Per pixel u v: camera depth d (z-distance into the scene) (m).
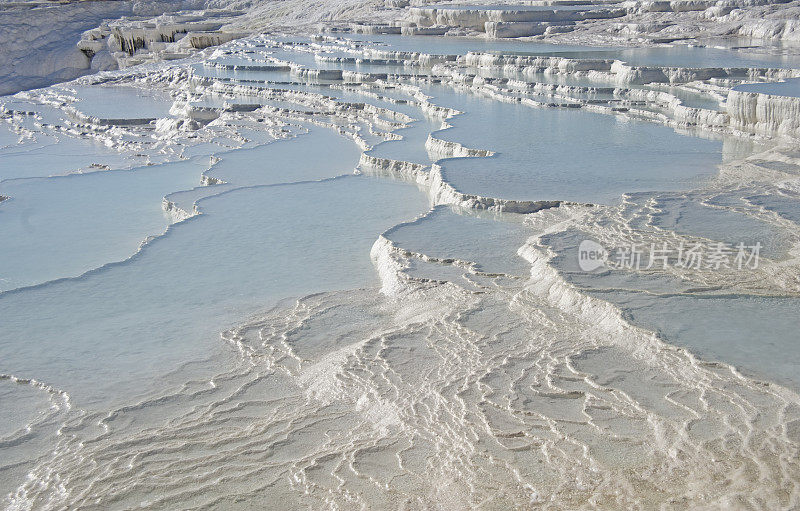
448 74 19.92
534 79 17.97
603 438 4.36
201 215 9.70
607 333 5.61
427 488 4.09
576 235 7.63
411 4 33.97
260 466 4.45
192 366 5.78
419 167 11.49
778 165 10.02
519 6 29.19
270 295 7.18
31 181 12.77
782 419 4.32
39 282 8.12
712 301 5.92
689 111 13.39
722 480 3.86
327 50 25.72
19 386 5.54
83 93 23.92
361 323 6.45
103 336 6.34
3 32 33.03
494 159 10.88
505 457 4.26
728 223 7.73
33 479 4.43
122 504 4.16
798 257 6.69
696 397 4.66
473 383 5.09
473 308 6.29
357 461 4.39
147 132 18.42
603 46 21.83
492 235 8.11
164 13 38.91
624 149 11.43
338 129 15.96
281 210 9.91
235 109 18.80
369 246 8.51
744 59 17.59
